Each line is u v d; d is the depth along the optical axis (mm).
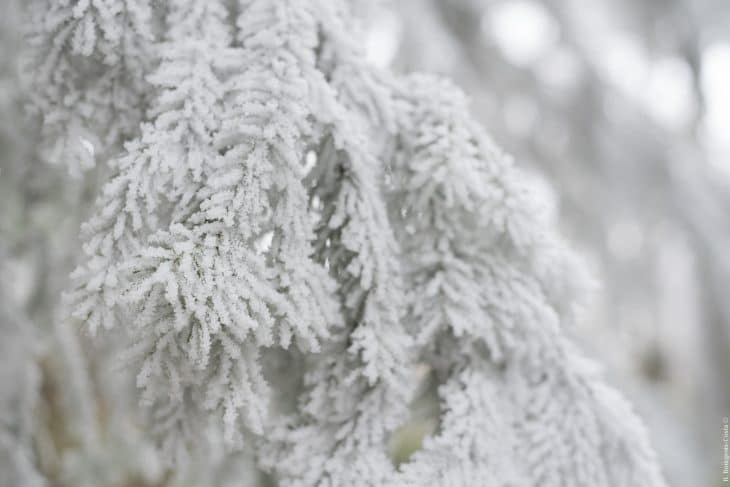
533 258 848
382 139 847
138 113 827
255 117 780
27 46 814
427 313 838
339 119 801
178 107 794
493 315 841
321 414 829
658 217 2793
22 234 1071
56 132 820
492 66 2615
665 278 2852
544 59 2738
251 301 756
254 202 769
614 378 2092
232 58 802
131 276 753
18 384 1104
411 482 812
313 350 788
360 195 815
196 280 747
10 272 1083
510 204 833
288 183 783
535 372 863
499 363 861
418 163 833
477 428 829
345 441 822
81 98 819
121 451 1464
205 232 760
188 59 800
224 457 894
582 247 2766
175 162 779
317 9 827
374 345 809
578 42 2732
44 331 1210
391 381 810
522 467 849
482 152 842
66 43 806
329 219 823
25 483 1054
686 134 3115
